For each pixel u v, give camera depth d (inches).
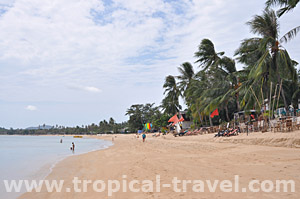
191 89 1518.2
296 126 642.2
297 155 409.4
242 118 1072.8
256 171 313.9
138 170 404.5
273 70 896.9
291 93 1176.8
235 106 1536.7
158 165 431.8
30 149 1366.9
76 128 7391.7
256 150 502.0
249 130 837.2
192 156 520.4
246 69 1089.4
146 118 3814.0
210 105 1266.0
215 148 634.8
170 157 533.6
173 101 2059.5
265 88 987.3
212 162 415.2
